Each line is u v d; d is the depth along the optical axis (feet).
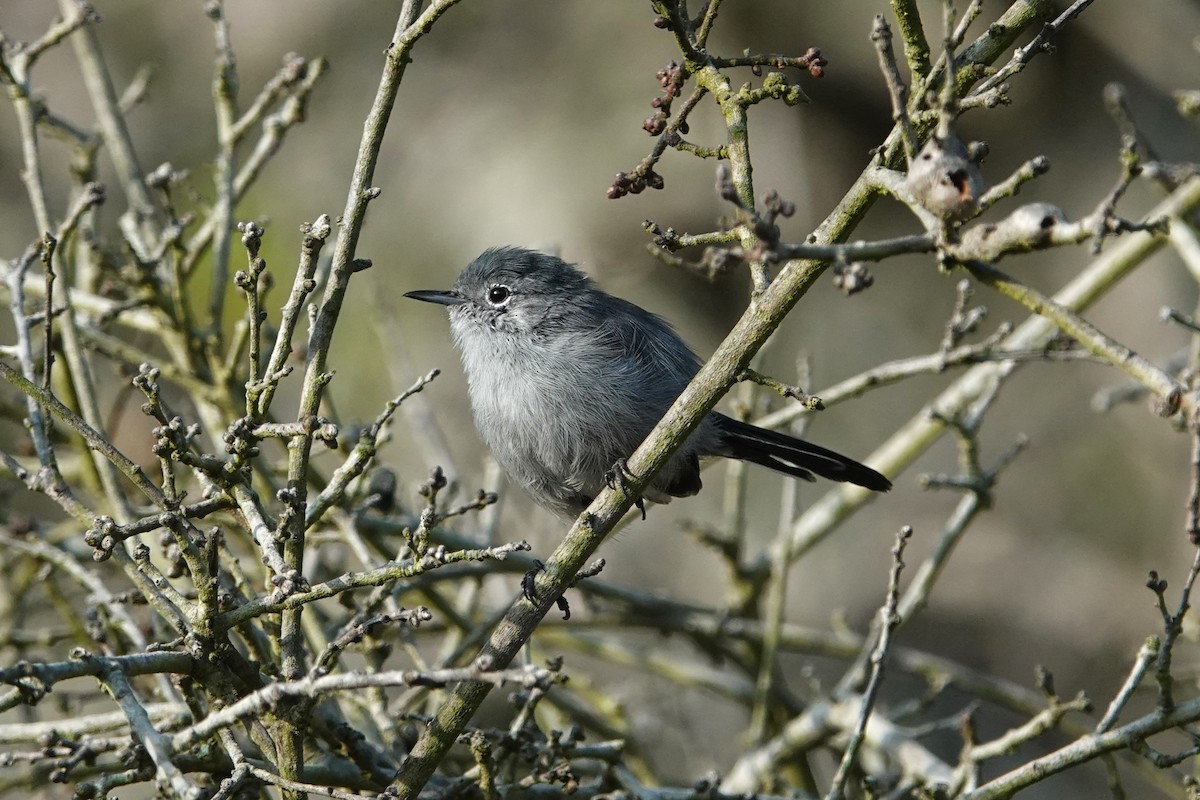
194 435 19.70
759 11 51.60
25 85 27.55
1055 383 55.26
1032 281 54.34
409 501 45.37
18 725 23.61
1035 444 54.95
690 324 52.08
